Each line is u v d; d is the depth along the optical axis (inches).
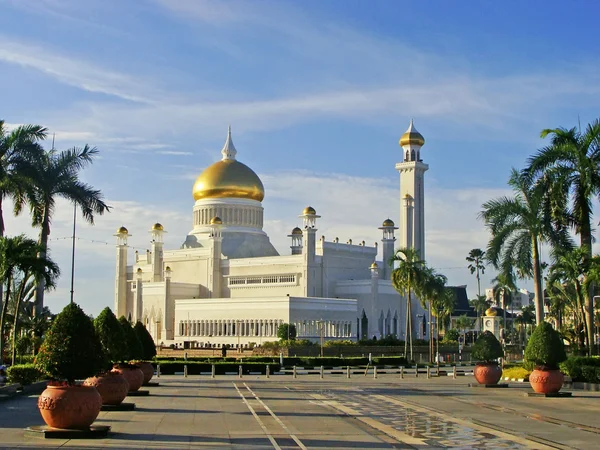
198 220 7057.1
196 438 1259.2
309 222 6131.9
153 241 6943.9
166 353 5118.1
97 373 1397.6
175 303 6392.7
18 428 1381.6
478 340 2568.9
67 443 1197.1
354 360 4101.9
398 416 1611.7
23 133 2620.6
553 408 1791.3
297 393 2244.1
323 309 5664.4
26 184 2672.2
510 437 1290.6
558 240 2623.0
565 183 2433.6
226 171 6973.4
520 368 2913.4
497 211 2554.1
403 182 6501.0
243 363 3430.1
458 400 2007.9
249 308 5753.0
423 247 6496.1
